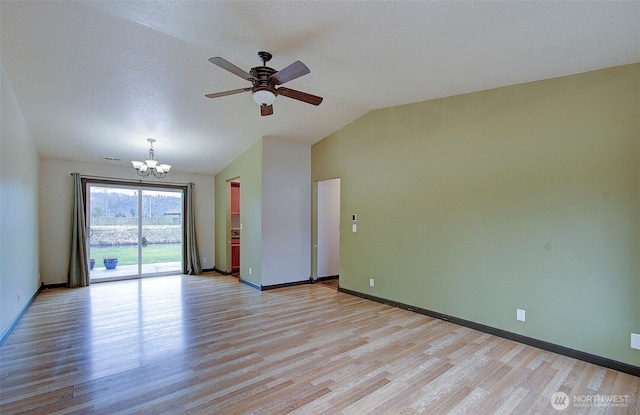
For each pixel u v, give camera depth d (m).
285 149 5.90
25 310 4.31
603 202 2.79
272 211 5.73
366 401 2.24
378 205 4.85
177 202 7.28
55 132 4.76
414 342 3.29
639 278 2.62
